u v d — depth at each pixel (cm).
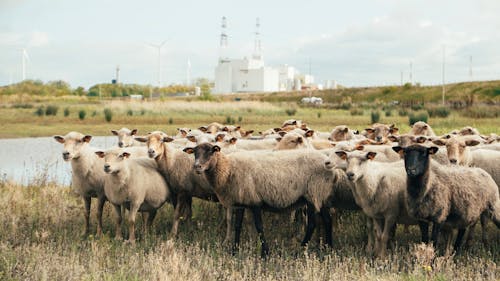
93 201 1519
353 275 889
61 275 877
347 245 1098
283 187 1108
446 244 1095
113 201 1192
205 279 891
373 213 1049
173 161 1262
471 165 1221
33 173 2136
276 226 1269
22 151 2947
